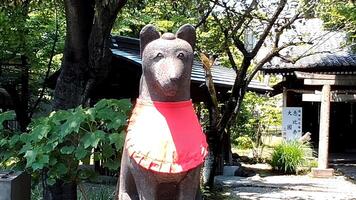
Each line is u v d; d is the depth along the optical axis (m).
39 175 4.31
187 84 2.96
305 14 8.84
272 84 19.11
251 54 8.88
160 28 10.09
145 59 2.91
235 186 10.48
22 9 7.53
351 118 17.53
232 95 9.23
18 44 8.41
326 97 12.48
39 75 10.43
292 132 14.20
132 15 10.05
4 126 4.51
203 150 2.91
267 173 12.83
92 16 4.98
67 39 4.96
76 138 3.86
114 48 9.65
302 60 13.69
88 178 4.11
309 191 10.20
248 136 16.53
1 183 3.37
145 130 2.88
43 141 3.79
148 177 2.84
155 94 2.92
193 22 9.34
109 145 3.80
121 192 3.04
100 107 3.86
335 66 13.40
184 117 2.93
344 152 17.31
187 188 2.91
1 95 10.61
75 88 4.97
